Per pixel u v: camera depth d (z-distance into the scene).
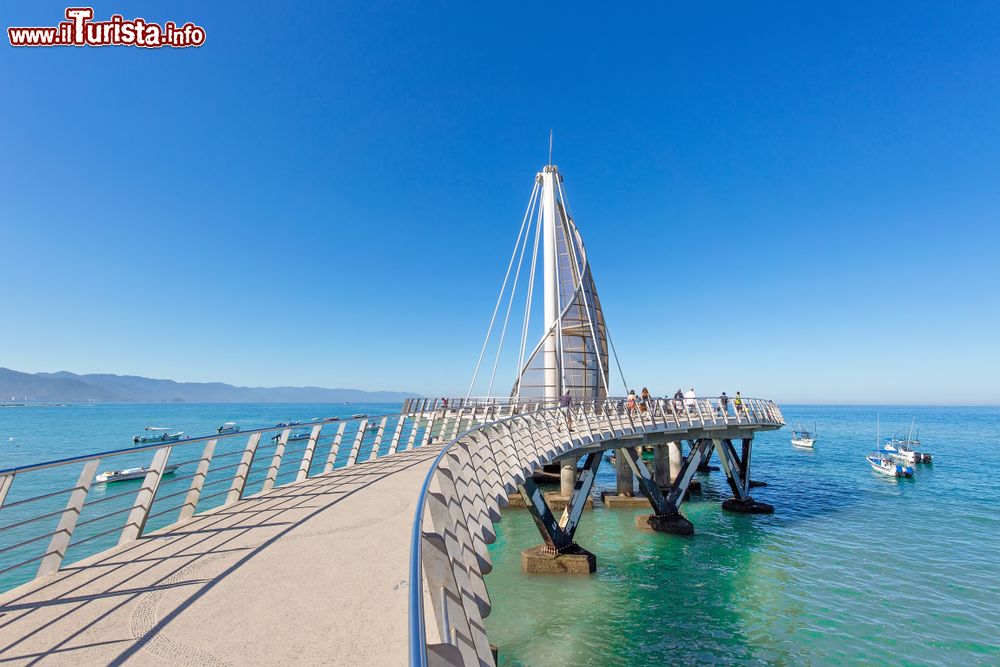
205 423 137.12
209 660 3.89
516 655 13.15
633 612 15.61
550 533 18.98
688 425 26.78
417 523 3.21
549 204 41.62
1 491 5.14
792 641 13.98
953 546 22.98
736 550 22.00
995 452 68.44
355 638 4.27
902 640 14.07
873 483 41.31
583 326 42.91
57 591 5.29
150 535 7.45
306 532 7.54
